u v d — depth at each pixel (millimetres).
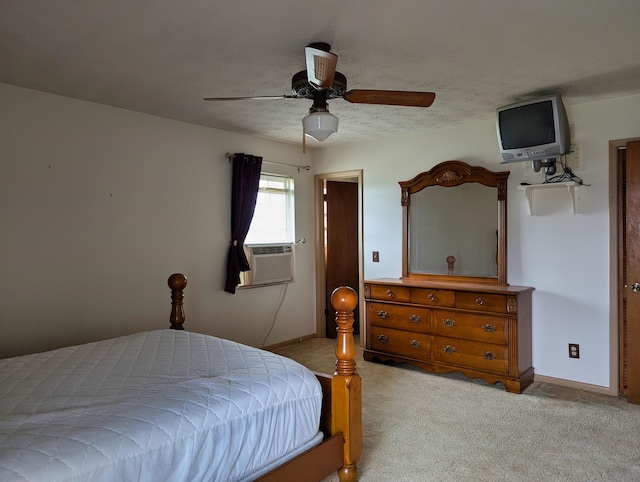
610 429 2861
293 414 1908
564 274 3693
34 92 3141
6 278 3025
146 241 3773
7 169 3023
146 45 2393
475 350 3695
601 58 2613
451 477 2311
